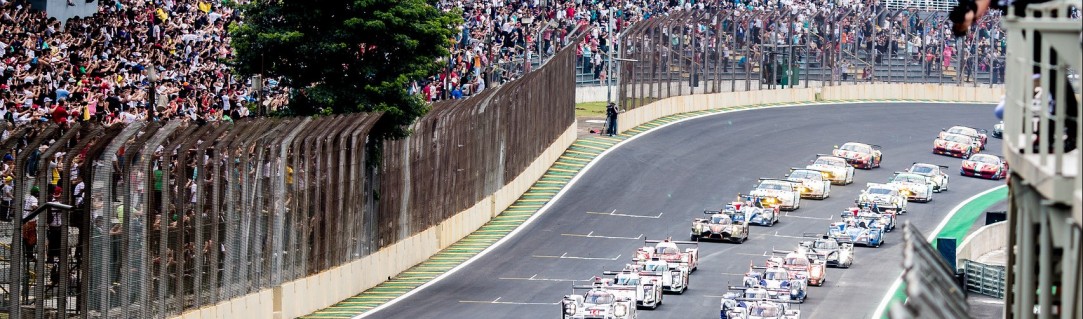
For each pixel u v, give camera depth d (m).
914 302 18.22
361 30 110.75
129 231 76.62
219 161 86.12
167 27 118.94
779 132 191.25
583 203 149.50
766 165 173.38
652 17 190.50
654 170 164.88
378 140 113.31
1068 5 20.62
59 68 96.06
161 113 94.44
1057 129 19.94
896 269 127.50
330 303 104.31
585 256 129.25
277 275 95.44
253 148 91.56
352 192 107.75
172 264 81.50
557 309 108.69
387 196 116.06
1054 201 19.61
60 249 70.12
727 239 135.62
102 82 98.00
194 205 83.50
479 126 138.38
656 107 191.12
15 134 68.38
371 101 112.69
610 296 103.50
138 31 113.56
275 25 113.44
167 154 79.56
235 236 89.19
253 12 113.50
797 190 152.50
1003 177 173.25
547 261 126.56
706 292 116.31
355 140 107.44
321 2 111.81
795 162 176.50
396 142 117.75
